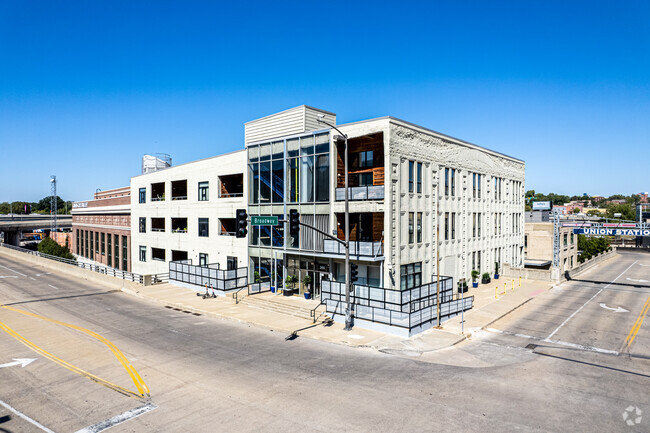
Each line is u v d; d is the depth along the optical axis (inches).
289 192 1227.2
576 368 665.6
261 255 1322.6
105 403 525.3
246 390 563.8
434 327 912.9
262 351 745.0
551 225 1956.2
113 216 2171.5
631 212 5137.8
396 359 708.0
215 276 1294.3
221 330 896.3
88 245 2511.1
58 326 918.4
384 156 1021.8
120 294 1339.8
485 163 1521.9
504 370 655.1
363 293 964.0
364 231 1136.8
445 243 1269.7
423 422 468.1
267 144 1289.4
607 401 532.1
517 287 1439.5
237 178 1520.7
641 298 1282.0
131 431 452.8
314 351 748.6
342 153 1133.7
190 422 472.7
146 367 657.0
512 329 919.7
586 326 944.9
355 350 757.9
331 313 975.0
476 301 1195.9
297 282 1213.1
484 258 1521.9
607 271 1975.9
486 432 446.0
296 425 462.9
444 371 647.1
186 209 1637.6
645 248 3545.8
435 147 1216.8
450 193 1299.2
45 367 657.0
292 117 1270.9
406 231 1088.8
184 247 1646.2
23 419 482.9
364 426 459.2
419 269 1147.3
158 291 1333.7
